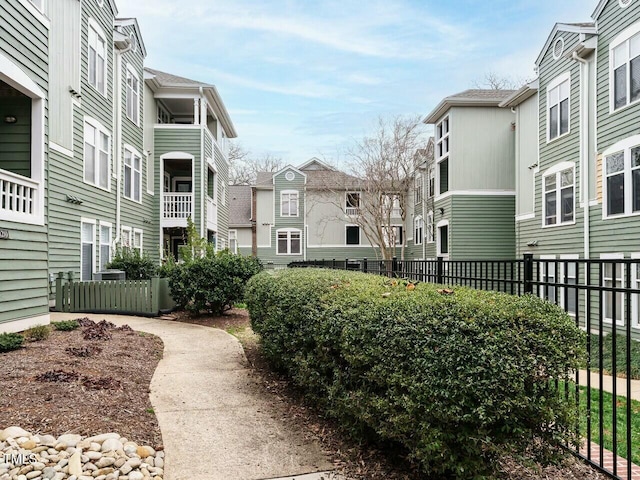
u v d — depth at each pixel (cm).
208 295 1079
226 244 2555
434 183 2069
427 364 250
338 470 322
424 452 260
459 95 1839
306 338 424
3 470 289
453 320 257
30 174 790
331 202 2908
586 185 1228
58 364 510
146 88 1717
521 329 252
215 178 2125
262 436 384
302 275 586
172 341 805
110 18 1381
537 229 1505
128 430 371
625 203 1086
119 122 1427
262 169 5025
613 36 1130
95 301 1117
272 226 2973
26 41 733
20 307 705
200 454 348
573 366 254
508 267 1279
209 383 541
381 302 318
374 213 2600
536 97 1530
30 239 737
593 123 1209
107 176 1361
